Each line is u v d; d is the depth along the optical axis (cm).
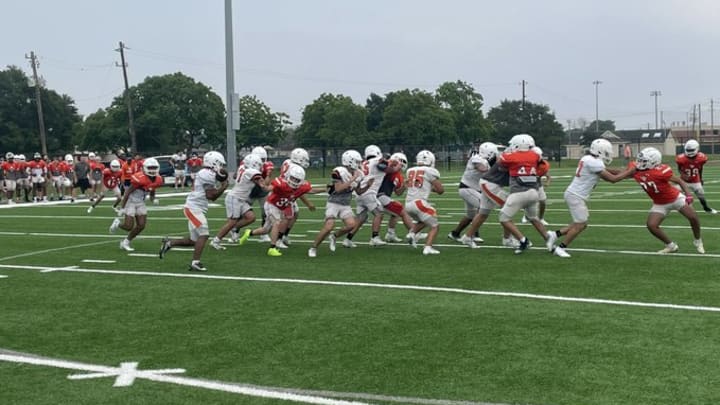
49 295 801
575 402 438
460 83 5788
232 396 465
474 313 666
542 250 1048
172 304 740
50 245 1245
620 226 1323
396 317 659
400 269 915
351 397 458
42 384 498
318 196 2527
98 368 531
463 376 491
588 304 690
